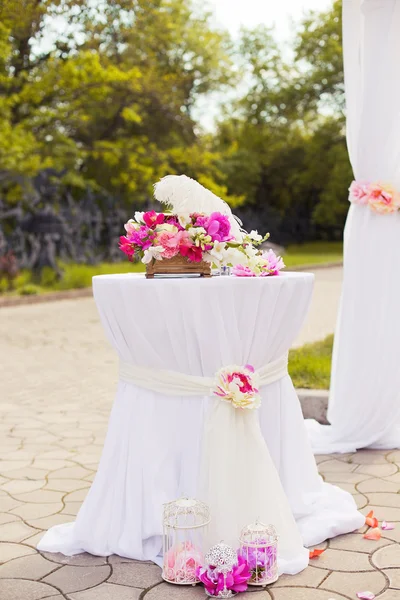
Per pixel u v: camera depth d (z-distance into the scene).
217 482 2.67
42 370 7.30
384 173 4.14
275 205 38.12
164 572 2.64
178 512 2.64
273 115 34.44
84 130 23.44
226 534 2.65
